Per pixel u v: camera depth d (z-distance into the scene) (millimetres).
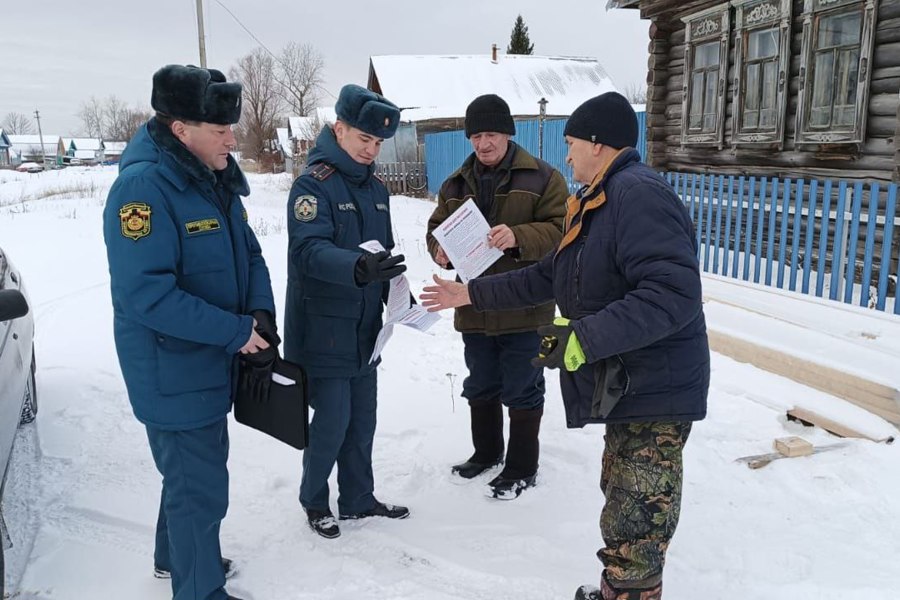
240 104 2336
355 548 2969
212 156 2346
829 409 4043
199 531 2432
